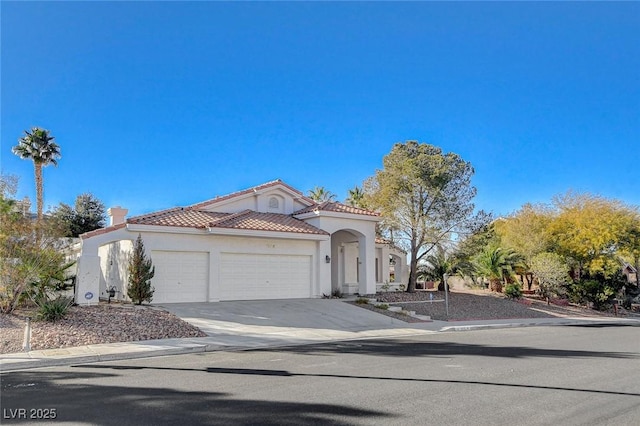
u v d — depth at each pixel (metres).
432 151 29.83
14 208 17.33
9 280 15.90
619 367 10.65
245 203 26.86
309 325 18.12
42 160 31.58
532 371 10.07
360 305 23.34
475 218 29.56
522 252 34.00
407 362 11.12
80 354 11.66
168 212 23.67
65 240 17.66
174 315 17.69
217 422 6.43
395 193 29.34
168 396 7.82
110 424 6.36
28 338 12.28
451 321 21.92
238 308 20.41
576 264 34.47
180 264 21.88
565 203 36.72
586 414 6.83
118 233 20.20
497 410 7.02
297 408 7.09
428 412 6.91
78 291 18.83
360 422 6.44
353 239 28.62
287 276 24.91
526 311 27.00
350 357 11.88
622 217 33.16
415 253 30.36
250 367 10.46
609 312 31.14
